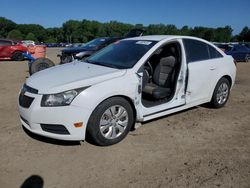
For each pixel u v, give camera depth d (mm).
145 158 3789
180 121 5184
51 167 3547
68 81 3871
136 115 4371
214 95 5773
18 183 3221
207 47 5547
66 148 4023
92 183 3229
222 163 3682
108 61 4770
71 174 3402
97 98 3812
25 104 3945
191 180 3291
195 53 5234
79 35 109188
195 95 5277
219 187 3168
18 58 18328
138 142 4258
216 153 3963
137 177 3348
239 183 3246
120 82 4059
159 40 4895
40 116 3758
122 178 3326
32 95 3855
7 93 7324
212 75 5523
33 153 3875
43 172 3438
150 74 5344
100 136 3963
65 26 112562
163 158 3795
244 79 10531
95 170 3488
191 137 4488
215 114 5645
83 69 4426
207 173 3441
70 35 109562
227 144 4266
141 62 4449
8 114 5469
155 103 4695
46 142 4195
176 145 4191
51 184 3205
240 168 3566
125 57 4688
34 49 10773
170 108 4844
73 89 3738
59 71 4430
